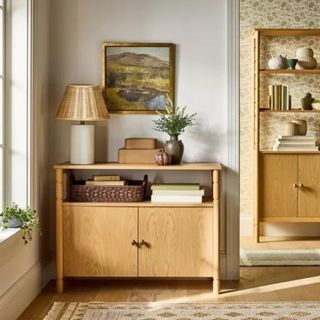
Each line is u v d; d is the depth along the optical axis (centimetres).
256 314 349
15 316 338
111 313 351
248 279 432
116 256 391
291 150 569
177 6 419
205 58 420
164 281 424
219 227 394
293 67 575
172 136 403
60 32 419
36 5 373
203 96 421
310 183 571
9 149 366
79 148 396
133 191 391
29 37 364
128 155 400
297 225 607
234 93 418
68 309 357
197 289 404
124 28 420
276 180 571
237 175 420
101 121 421
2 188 360
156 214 389
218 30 419
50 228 423
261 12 602
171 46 417
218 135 421
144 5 419
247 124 609
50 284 414
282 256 512
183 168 386
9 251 326
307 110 568
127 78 419
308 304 369
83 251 391
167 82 419
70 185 405
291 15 602
